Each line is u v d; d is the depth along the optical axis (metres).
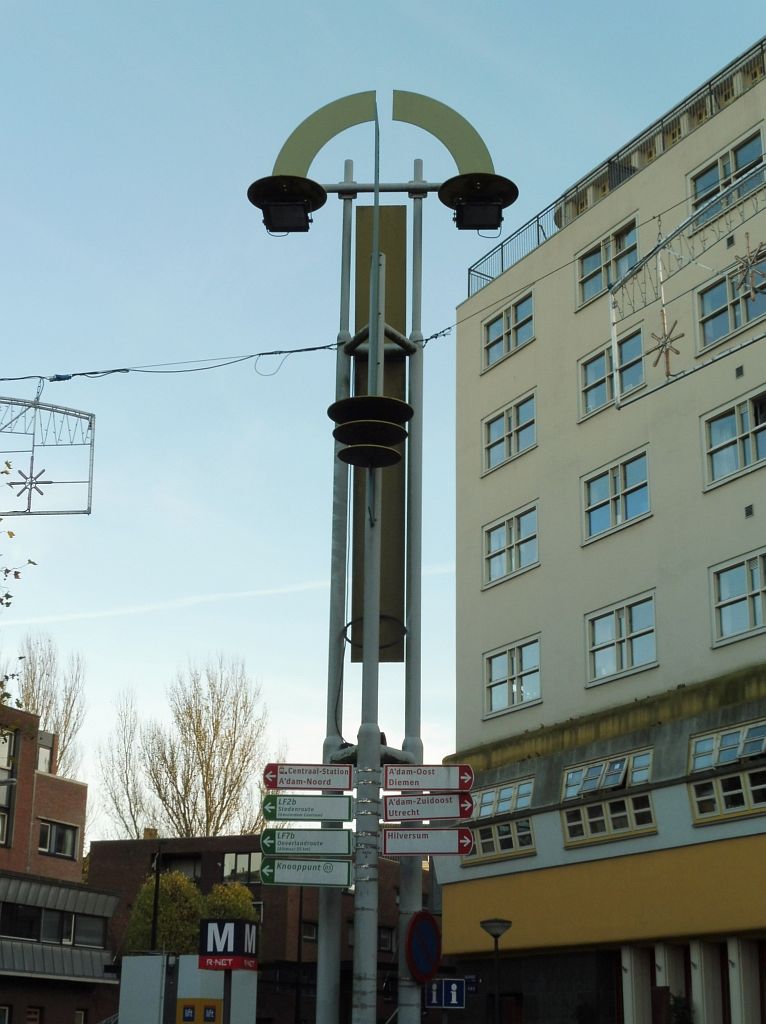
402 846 12.38
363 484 14.68
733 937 28.27
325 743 13.55
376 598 12.91
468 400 40.78
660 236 32.84
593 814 32.09
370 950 12.02
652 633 31.80
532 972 34.12
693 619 30.47
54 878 51.03
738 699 28.64
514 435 38.38
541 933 33.25
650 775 30.52
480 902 35.75
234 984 30.84
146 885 60.03
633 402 32.47
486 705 37.38
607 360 34.94
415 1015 12.38
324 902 12.98
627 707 31.80
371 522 12.99
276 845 12.31
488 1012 35.34
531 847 34.03
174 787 62.88
